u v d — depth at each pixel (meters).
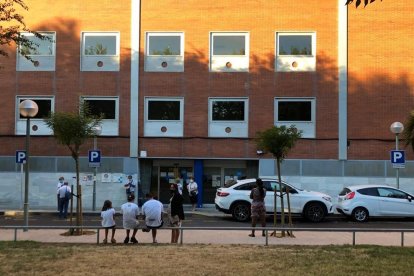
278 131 15.15
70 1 26.86
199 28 26.61
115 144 26.30
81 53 26.69
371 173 25.72
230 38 26.59
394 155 21.97
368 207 20.78
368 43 26.16
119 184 26.11
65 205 21.75
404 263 8.78
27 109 15.95
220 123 26.25
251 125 26.17
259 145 15.55
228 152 26.14
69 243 12.05
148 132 26.38
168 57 26.58
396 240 13.42
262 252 9.98
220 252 9.95
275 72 26.28
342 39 26.11
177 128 26.38
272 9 26.52
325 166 25.80
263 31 26.44
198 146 26.22
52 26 26.80
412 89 25.97
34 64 26.72
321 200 20.44
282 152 15.35
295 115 26.19
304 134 26.00
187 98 26.41
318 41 26.30
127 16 26.70
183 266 8.34
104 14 26.75
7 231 15.43
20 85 26.67
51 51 26.80
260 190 14.44
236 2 26.61
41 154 26.39
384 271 8.05
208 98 26.36
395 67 26.11
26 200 16.06
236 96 26.28
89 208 25.81
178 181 25.06
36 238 13.59
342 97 25.95
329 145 25.92
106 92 26.50
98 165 23.31
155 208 12.58
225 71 26.42
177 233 12.81
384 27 26.17
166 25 26.66
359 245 11.45
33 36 26.84
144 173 26.80
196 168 26.42
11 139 26.52
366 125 25.91
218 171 26.67
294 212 20.39
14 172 26.34
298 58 26.33
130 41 26.62
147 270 7.98
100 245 11.51
